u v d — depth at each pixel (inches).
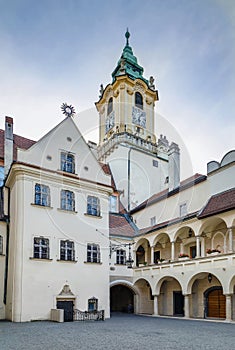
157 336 539.8
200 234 945.5
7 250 866.1
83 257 908.6
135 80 1560.0
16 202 844.6
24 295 791.1
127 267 1117.1
